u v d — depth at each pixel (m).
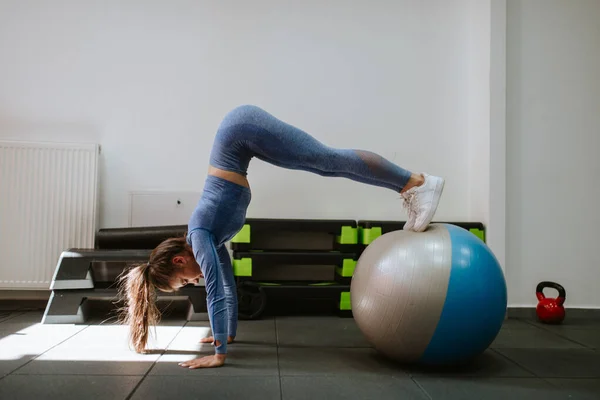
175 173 3.38
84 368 1.92
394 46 3.57
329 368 1.99
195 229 1.96
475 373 1.97
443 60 3.59
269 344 2.39
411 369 2.00
